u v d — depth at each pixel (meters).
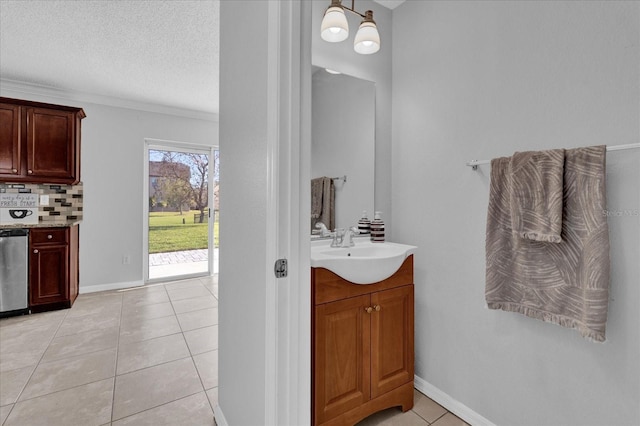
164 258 4.43
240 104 1.29
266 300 1.02
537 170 1.29
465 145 1.68
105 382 1.98
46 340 2.55
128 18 2.30
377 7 2.05
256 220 1.12
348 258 1.42
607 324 1.20
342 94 1.94
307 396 1.06
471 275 1.66
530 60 1.42
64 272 3.30
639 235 1.13
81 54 2.83
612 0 1.18
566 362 1.32
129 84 3.53
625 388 1.17
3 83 3.38
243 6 1.25
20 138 3.20
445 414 1.73
